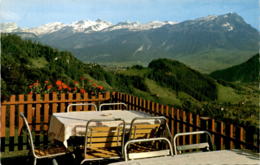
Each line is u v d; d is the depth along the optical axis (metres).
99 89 9.24
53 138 5.12
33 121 7.08
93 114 5.38
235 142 3.97
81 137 5.12
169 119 5.45
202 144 3.78
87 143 4.22
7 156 6.07
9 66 12.17
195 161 2.87
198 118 4.73
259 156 3.05
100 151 4.49
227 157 3.00
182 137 5.08
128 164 2.77
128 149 4.31
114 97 7.74
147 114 5.45
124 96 7.24
